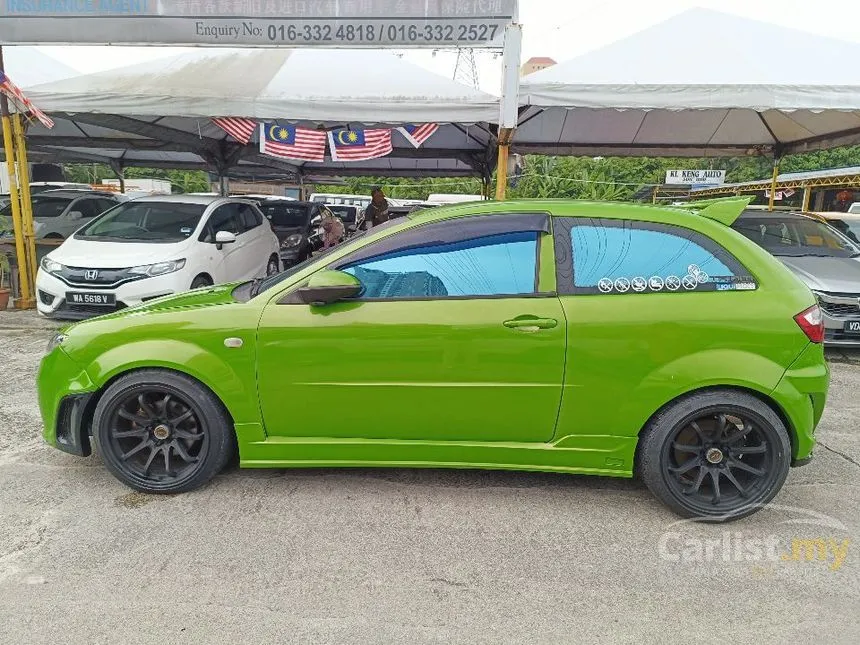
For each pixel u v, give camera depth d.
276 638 2.36
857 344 6.38
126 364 3.25
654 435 3.17
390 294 3.21
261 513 3.24
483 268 3.21
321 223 13.69
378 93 8.01
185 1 7.02
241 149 14.05
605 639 2.38
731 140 12.55
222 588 2.64
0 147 9.49
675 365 3.09
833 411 5.02
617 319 3.10
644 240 3.21
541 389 3.16
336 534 3.06
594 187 35.66
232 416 3.29
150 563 2.81
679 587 2.71
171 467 3.45
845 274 6.72
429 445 3.29
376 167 18.44
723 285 3.15
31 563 2.79
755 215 8.44
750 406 3.10
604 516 3.27
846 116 9.95
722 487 3.28
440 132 12.63
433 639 2.37
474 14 6.96
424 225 3.29
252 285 3.80
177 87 8.05
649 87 7.29
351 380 3.21
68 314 6.76
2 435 4.21
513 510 3.32
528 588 2.68
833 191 22.86
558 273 3.18
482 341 3.13
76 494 3.42
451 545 2.99
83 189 13.73
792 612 2.55
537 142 13.19
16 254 8.56
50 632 2.37
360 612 2.51
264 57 8.98
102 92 7.86
